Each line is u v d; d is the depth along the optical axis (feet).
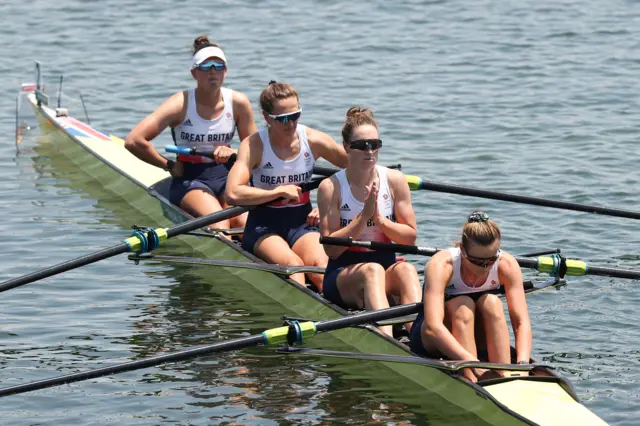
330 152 132.98
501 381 97.19
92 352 116.16
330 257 117.39
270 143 129.80
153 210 163.22
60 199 173.37
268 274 133.18
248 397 104.68
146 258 129.18
